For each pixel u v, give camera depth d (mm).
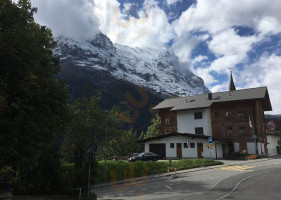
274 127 55219
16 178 11609
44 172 11562
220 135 45375
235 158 37281
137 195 13633
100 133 26906
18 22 11531
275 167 24781
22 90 10609
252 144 42094
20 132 10297
